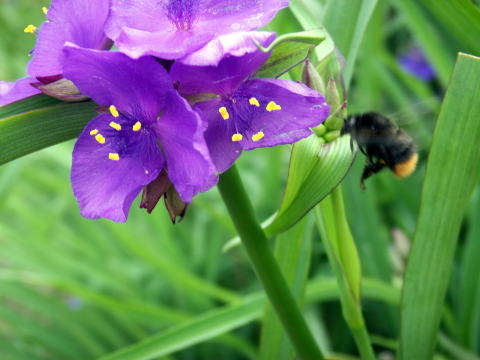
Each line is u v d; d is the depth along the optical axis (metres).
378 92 0.36
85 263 0.38
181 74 0.14
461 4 0.18
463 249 0.31
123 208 0.14
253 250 0.17
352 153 0.16
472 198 0.31
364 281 0.26
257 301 0.23
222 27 0.14
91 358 0.36
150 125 0.14
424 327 0.18
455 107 0.16
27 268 0.38
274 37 0.14
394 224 0.35
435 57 0.32
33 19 0.51
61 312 0.37
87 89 0.14
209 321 0.23
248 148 0.15
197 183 0.13
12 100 0.15
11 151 0.15
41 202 0.46
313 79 0.16
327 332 0.33
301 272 0.20
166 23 0.14
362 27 0.19
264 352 0.20
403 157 0.19
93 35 0.15
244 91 0.14
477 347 0.28
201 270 0.38
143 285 0.39
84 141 0.15
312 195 0.16
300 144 0.16
